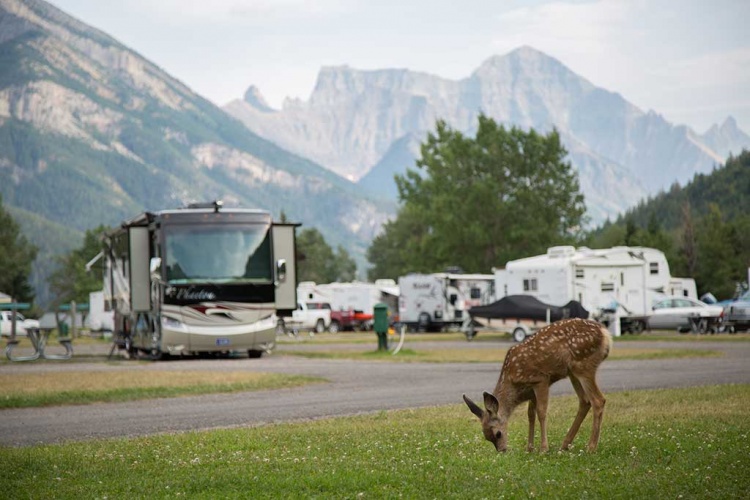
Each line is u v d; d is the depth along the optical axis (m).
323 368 40.41
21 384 32.72
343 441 18.31
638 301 68.56
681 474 13.80
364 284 104.12
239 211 47.06
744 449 15.89
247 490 13.59
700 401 23.98
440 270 126.38
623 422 20.05
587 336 15.93
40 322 51.84
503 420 15.94
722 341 61.50
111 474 15.20
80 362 48.06
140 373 37.09
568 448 16.41
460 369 39.16
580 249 73.31
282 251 49.09
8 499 13.32
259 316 46.16
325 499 12.84
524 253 119.50
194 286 45.16
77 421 24.09
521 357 15.98
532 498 12.50
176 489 13.77
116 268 54.38
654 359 43.66
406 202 136.75
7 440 20.88
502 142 123.19
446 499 12.60
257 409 25.86
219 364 43.47
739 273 134.25
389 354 50.25
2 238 192.75
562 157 122.88
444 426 20.45
